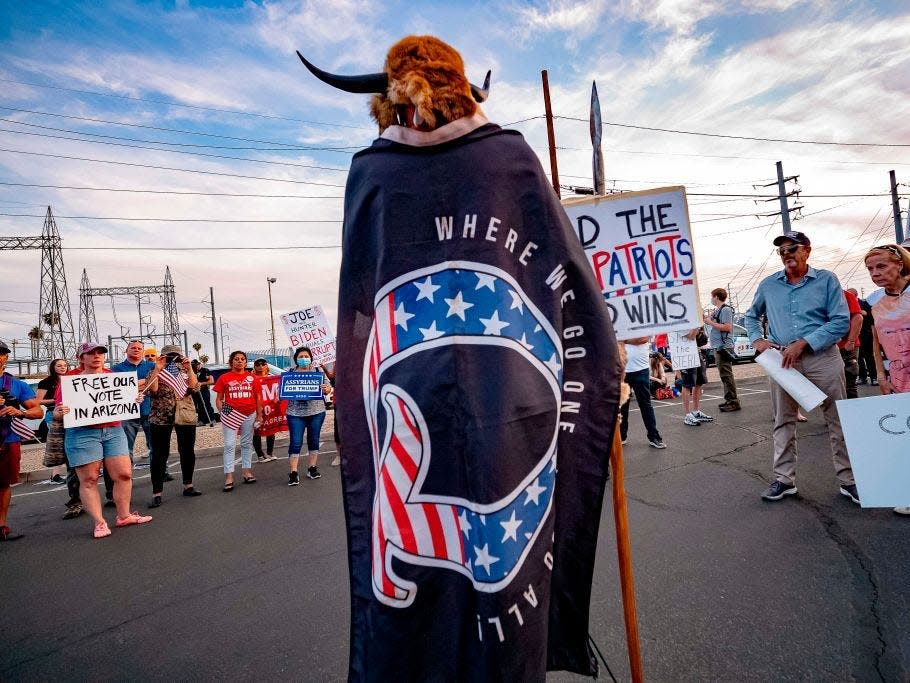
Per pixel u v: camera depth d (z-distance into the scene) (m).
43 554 4.32
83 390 4.70
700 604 2.59
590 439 1.46
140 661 2.54
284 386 6.28
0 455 4.80
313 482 6.28
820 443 5.80
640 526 3.72
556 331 1.41
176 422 5.86
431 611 1.33
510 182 1.40
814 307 3.82
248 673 2.37
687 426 7.58
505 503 1.29
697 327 2.06
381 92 1.49
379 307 1.39
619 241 2.14
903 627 2.28
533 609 1.31
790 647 2.20
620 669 2.12
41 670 2.51
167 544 4.32
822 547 3.12
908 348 3.38
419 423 1.34
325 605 3.00
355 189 1.47
